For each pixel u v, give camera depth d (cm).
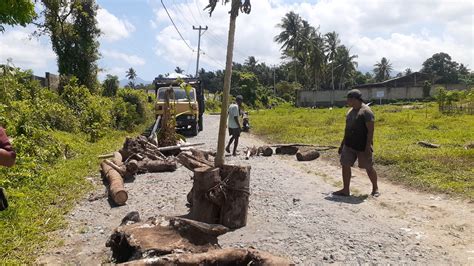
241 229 618
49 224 639
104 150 1407
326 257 518
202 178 615
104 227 645
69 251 547
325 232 605
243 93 6931
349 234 598
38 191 806
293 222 650
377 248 549
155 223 513
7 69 1502
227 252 443
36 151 1052
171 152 1287
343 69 8044
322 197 811
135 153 1131
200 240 495
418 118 2828
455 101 3481
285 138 1847
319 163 1226
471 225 643
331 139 1733
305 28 7275
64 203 763
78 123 1745
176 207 748
